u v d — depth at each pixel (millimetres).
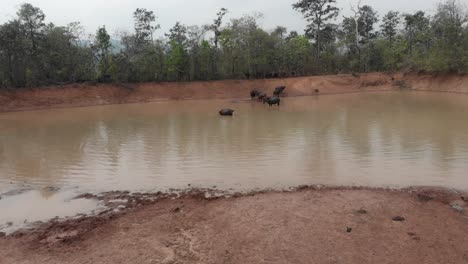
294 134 21594
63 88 42219
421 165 14805
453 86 45938
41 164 16656
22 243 9508
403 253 8328
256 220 10031
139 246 9047
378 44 61469
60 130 25406
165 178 14141
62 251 9016
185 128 24766
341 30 70688
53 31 45750
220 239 9180
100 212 11227
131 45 54250
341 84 51906
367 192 11859
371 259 8141
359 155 16547
